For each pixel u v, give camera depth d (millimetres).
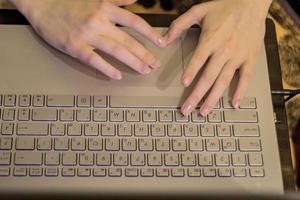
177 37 594
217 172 524
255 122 554
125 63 564
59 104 543
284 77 644
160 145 532
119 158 522
